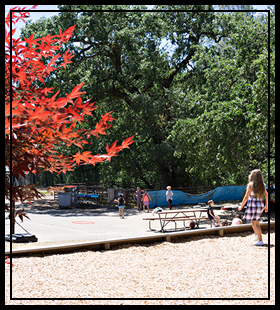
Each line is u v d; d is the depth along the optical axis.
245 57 18.56
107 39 25.75
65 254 6.72
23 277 5.23
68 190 24.67
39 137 2.22
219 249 7.42
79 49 27.47
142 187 36.31
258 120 14.80
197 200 24.62
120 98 29.12
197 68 25.62
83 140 2.32
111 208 24.52
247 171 23.22
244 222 14.52
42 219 17.52
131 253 6.97
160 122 27.78
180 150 20.77
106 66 28.14
